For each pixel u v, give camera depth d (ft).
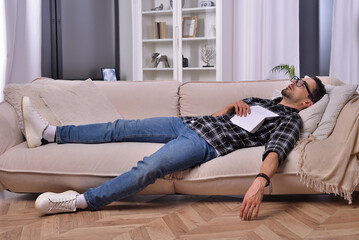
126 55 17.75
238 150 6.43
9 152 6.58
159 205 6.44
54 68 14.19
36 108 7.44
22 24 11.66
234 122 6.64
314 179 5.92
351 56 13.74
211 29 14.98
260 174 5.56
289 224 5.46
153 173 5.84
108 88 8.43
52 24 14.03
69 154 6.37
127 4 17.40
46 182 6.37
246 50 15.89
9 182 6.44
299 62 15.10
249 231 5.22
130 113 8.23
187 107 8.13
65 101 7.72
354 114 5.95
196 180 6.17
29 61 11.87
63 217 5.80
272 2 15.05
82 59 15.70
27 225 5.48
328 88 7.19
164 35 15.70
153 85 8.39
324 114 6.64
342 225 5.40
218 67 15.01
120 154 6.32
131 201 6.66
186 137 6.37
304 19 15.06
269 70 15.30
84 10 15.72
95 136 6.98
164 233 5.18
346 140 5.93
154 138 7.16
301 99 6.95
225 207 6.31
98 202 5.90
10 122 7.07
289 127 6.20
